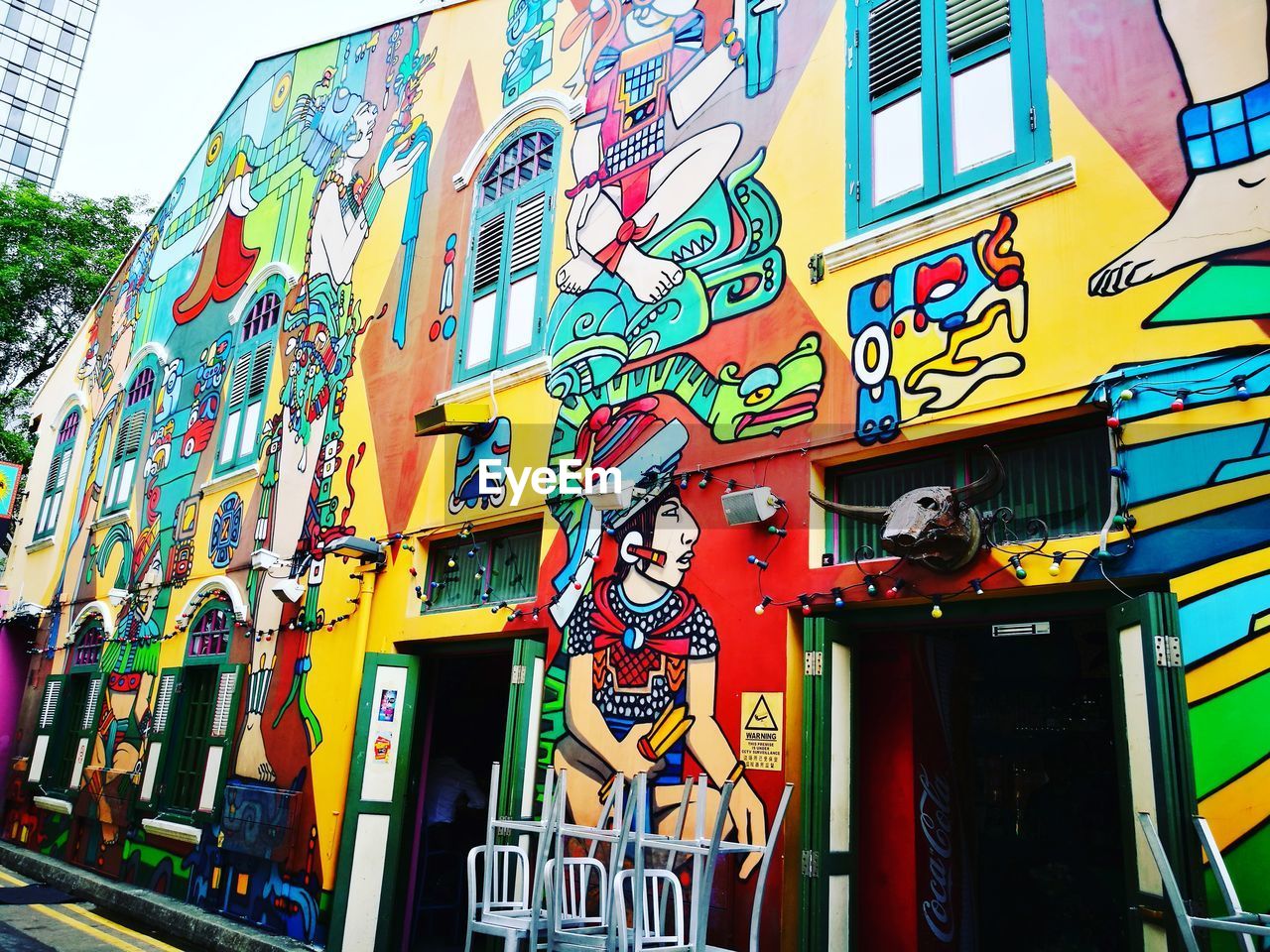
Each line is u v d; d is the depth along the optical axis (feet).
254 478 32.89
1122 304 14.14
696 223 20.95
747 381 18.78
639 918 13.33
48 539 46.42
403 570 25.39
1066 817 20.51
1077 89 15.72
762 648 16.79
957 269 16.19
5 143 159.33
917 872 16.26
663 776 17.60
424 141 30.68
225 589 32.04
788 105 20.11
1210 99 14.14
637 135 23.26
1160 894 11.24
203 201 43.80
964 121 17.20
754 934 13.60
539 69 27.12
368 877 22.57
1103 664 20.67
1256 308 12.82
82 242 68.13
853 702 16.24
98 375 48.32
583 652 19.99
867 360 16.99
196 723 31.73
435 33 31.99
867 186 18.16
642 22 24.30
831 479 17.52
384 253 30.48
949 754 18.33
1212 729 11.75
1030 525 14.71
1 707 44.57
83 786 35.01
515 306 25.12
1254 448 12.38
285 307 34.55
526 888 16.34
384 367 28.76
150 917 27.76
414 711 24.20
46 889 32.45
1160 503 12.98
